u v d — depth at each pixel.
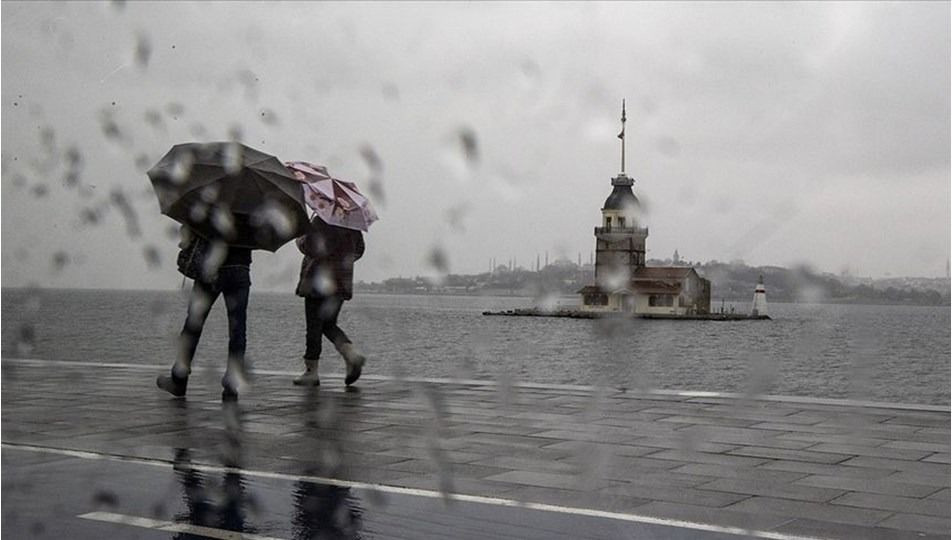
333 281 9.33
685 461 5.61
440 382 9.87
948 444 6.16
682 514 4.42
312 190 8.83
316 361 9.52
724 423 7.06
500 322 76.12
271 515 4.45
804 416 7.39
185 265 8.36
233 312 8.38
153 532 4.17
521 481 5.09
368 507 4.57
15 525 4.28
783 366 29.75
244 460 5.68
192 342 8.56
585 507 4.55
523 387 9.34
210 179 8.02
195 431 6.71
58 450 6.00
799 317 103.56
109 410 7.77
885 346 47.16
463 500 4.69
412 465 5.52
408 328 55.91
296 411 7.71
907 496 4.75
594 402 8.23
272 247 8.39
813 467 5.44
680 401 8.27
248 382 9.32
